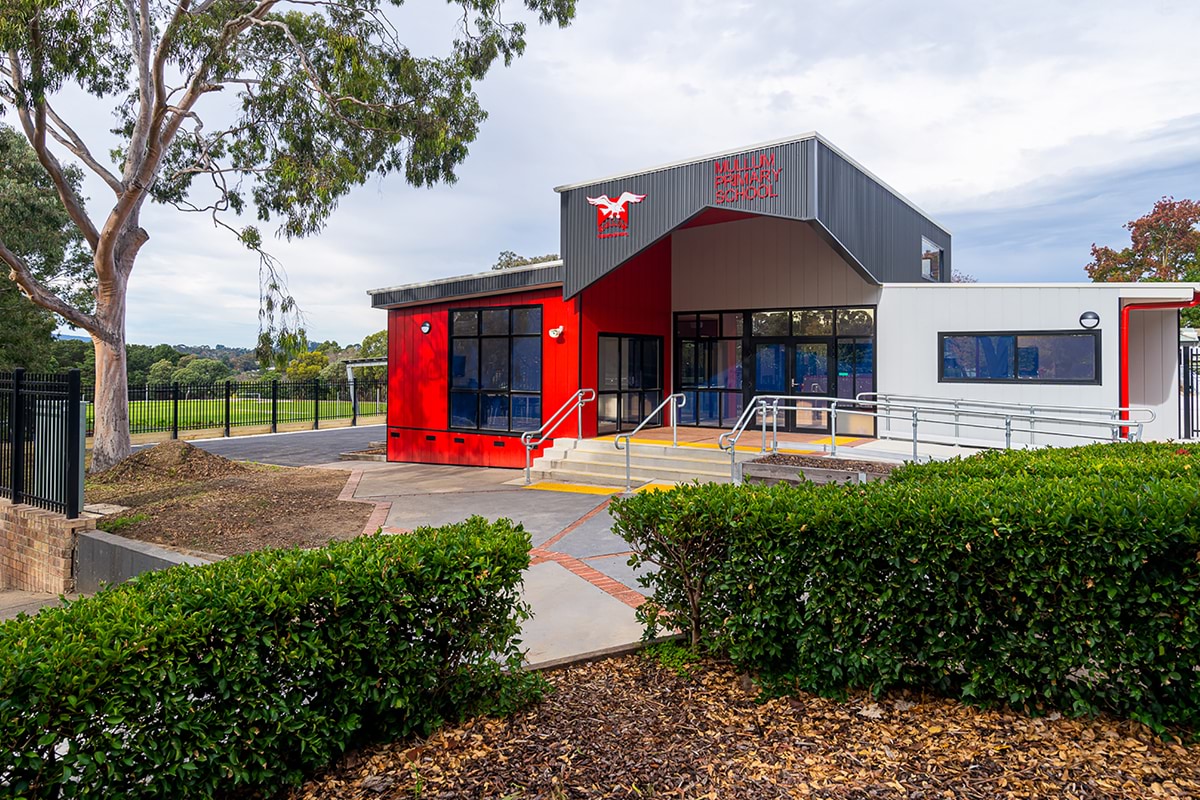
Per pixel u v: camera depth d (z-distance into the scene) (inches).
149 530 339.0
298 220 636.1
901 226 592.4
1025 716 129.9
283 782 113.0
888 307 536.4
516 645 144.9
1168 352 542.9
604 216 530.6
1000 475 198.1
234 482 486.0
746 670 157.1
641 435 582.6
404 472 578.2
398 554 130.9
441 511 388.2
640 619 174.6
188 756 102.0
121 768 95.2
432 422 654.5
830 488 163.9
